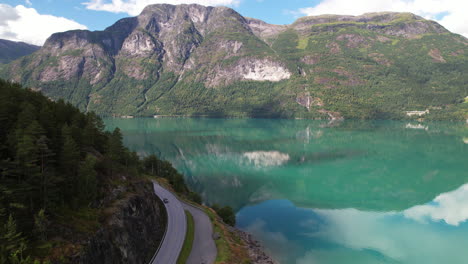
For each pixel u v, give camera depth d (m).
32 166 47.94
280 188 151.00
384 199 131.62
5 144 51.53
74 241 44.28
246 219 106.31
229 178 170.25
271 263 68.12
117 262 49.62
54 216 46.88
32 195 45.59
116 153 78.69
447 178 165.12
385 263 76.81
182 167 195.25
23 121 54.44
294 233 93.31
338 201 129.25
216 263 59.25
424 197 134.25
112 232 51.41
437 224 102.12
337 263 76.12
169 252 61.47
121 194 62.28
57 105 80.06
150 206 69.69
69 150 54.81
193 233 71.81
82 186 52.84
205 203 126.75
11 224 37.19
